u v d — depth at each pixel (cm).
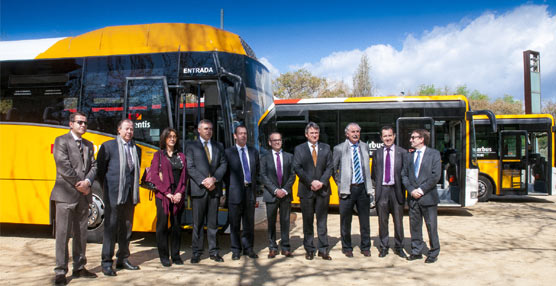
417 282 500
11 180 718
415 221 609
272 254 620
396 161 618
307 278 515
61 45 743
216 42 702
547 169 1325
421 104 1065
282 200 627
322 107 1117
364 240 633
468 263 591
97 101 707
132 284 488
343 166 627
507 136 1312
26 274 538
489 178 1316
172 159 574
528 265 582
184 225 663
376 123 1084
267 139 748
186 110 708
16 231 857
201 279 509
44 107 720
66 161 484
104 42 730
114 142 535
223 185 676
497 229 862
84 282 495
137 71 704
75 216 507
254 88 716
